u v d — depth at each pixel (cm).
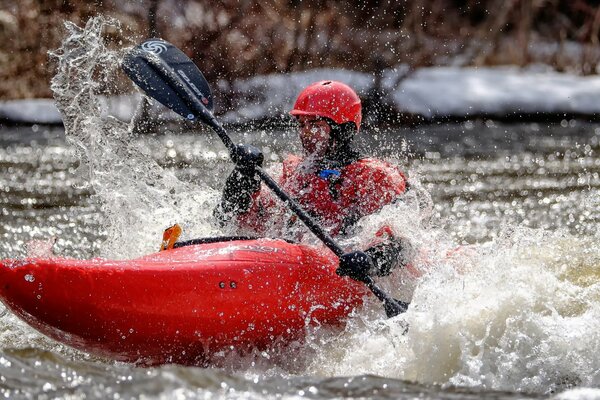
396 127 4809
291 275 1767
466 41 5725
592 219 2961
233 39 4928
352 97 1948
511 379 1684
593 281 1977
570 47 5978
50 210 2961
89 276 1612
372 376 1605
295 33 5034
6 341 1814
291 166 1988
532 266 2008
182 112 2033
